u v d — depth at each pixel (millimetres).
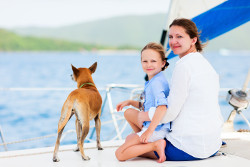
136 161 2680
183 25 2674
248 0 3883
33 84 23844
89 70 3133
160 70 2840
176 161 2664
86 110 2693
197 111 2588
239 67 37250
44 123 12312
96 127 3076
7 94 19656
